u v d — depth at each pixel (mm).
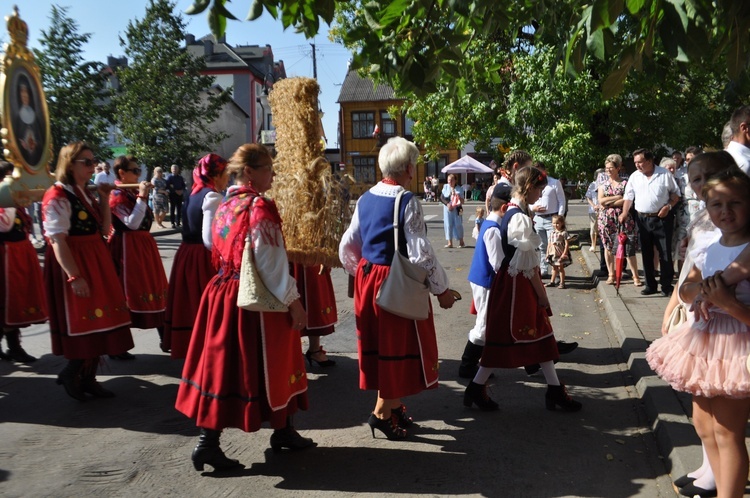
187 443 4129
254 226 3424
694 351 2793
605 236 8719
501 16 3639
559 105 13984
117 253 5734
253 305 3385
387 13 3777
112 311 4871
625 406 4645
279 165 4793
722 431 2764
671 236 7844
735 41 3084
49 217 4562
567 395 4539
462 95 5398
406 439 4137
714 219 2719
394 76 3998
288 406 3738
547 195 9031
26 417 4582
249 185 3646
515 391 5016
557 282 9609
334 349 6273
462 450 3957
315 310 5445
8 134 5770
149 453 3979
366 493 3438
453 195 14430
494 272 4973
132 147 25500
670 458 3619
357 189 4887
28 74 6234
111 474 3689
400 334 3881
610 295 7996
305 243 4703
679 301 3115
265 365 3521
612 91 3297
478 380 4543
